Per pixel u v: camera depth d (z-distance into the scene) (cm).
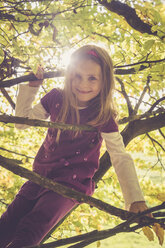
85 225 363
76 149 165
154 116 238
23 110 182
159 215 108
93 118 166
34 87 183
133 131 237
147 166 371
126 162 157
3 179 375
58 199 152
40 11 145
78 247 104
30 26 146
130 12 210
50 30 147
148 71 186
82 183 166
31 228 142
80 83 161
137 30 219
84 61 160
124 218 109
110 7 208
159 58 181
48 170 166
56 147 165
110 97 167
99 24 182
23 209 164
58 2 148
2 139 395
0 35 154
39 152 174
